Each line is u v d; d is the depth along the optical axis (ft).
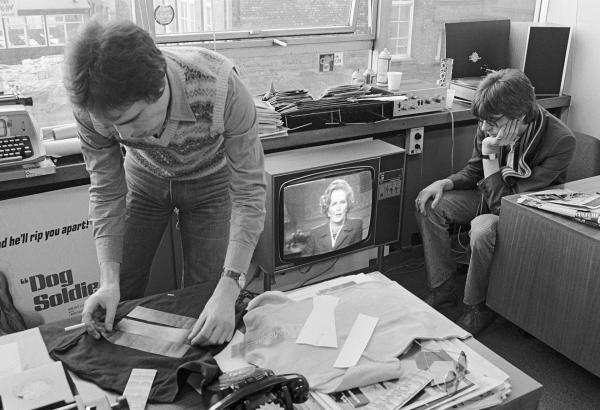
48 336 4.39
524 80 7.65
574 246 6.76
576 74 11.07
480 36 10.39
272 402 3.43
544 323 7.41
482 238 7.85
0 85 7.49
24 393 3.71
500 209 7.66
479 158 8.89
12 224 6.73
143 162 5.42
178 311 4.65
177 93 4.20
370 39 10.41
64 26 7.66
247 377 3.75
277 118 7.98
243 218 4.63
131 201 5.79
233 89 4.49
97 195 4.88
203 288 4.98
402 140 9.50
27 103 6.78
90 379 3.94
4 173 6.27
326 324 4.48
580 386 7.37
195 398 3.77
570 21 11.05
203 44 8.81
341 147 8.59
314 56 9.95
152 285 8.15
